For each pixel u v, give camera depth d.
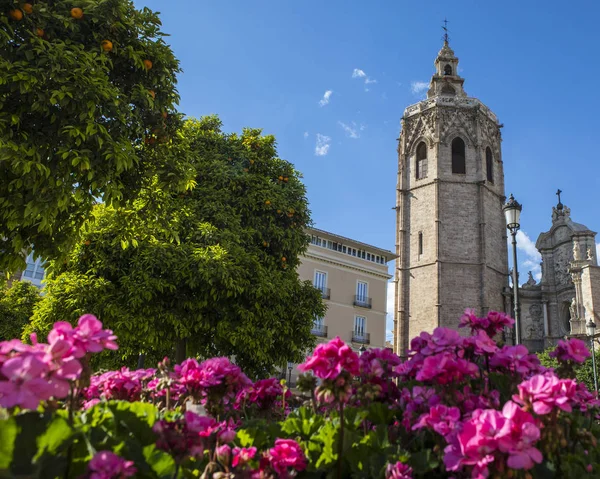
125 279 14.77
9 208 8.20
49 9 8.71
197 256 14.98
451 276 60.91
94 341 2.68
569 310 63.00
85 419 2.79
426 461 3.19
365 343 48.47
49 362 2.38
